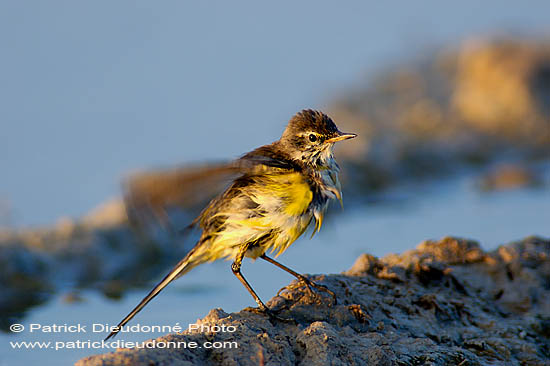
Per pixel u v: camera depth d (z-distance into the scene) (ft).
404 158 70.90
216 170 24.56
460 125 79.05
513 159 71.97
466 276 34.91
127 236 52.95
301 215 29.96
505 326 31.42
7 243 50.57
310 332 26.76
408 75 89.45
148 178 23.89
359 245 52.26
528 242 37.37
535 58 82.28
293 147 31.48
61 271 49.44
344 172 66.74
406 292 32.58
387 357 26.73
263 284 46.01
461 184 66.28
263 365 25.29
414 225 56.03
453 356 28.25
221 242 30.14
